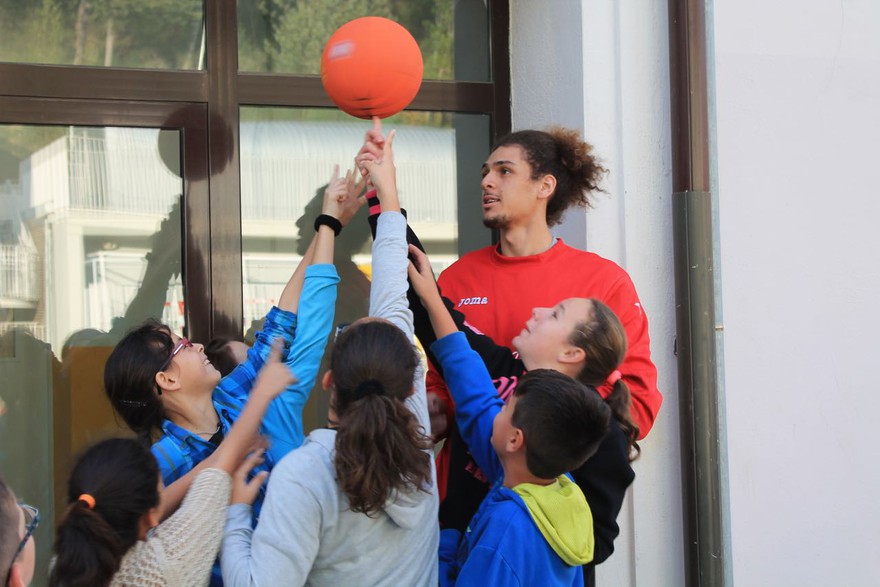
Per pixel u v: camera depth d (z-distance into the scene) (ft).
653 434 10.07
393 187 7.37
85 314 9.57
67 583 5.20
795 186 10.78
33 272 9.45
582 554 6.23
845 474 10.98
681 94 9.93
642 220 10.11
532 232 8.61
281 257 10.11
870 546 11.06
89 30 9.60
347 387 5.87
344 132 10.39
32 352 9.44
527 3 10.73
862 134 11.05
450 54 10.85
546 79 10.46
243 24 10.05
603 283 8.36
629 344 8.14
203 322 9.75
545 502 6.20
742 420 10.55
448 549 7.16
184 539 5.68
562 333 6.94
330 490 5.81
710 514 9.80
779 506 10.71
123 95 9.56
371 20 7.51
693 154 9.84
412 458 5.79
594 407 6.11
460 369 7.04
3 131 9.36
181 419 7.05
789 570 10.75
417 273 7.27
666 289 10.18
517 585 6.01
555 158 8.57
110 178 9.62
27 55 9.39
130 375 6.83
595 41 9.99
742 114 10.57
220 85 9.86
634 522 9.96
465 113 10.86
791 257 10.77
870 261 11.07
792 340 10.77
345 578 5.89
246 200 10.02
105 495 5.34
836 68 10.94
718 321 9.98
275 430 7.13
